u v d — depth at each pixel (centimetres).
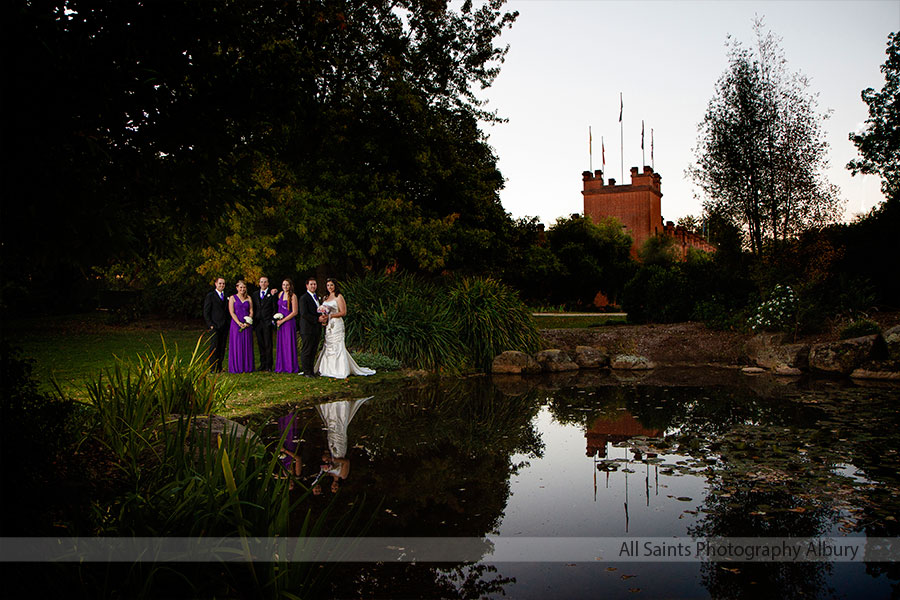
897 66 1727
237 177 328
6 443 256
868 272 1470
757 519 382
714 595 282
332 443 586
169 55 267
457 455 550
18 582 227
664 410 779
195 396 554
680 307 1730
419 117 1409
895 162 1753
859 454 534
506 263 2088
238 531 271
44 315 2000
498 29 1588
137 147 274
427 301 1318
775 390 939
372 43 1412
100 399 461
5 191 230
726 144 1586
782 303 1304
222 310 1012
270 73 305
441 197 1703
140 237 292
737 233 1617
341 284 1280
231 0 295
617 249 3828
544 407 811
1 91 219
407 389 971
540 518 388
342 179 1375
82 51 238
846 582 294
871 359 1088
